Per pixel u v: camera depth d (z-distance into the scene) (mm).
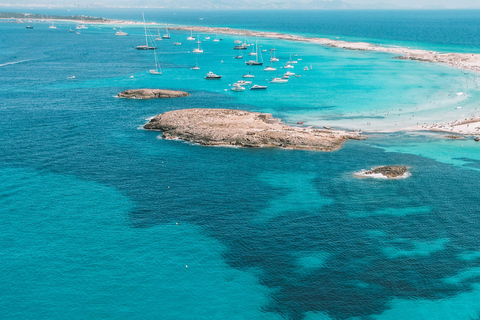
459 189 90438
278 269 65750
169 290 61781
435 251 69688
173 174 97500
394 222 77688
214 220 78562
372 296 60469
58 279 63469
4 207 81812
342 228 75875
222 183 93125
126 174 97188
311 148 114062
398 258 67938
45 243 71438
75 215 79688
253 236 73688
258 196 87250
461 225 76938
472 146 116438
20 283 62562
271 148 114812
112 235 73750
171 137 121062
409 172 98875
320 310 58250
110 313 57812
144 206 83188
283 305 59062
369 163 104312
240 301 59875
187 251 69812
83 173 97375
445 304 59219
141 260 67688
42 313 57594
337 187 91250
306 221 78000
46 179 94000
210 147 115062
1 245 70562
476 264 66750
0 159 103875
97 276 64188
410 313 57688
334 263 66812
